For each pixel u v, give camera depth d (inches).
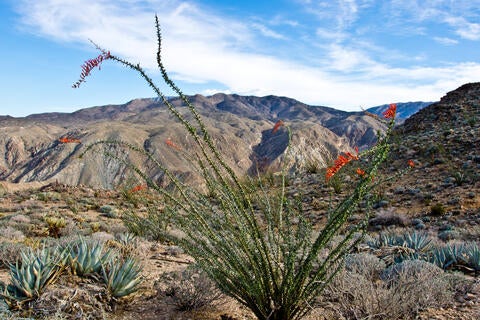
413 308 189.6
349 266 256.4
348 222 522.9
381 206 573.6
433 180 633.0
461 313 190.2
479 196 537.0
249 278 172.7
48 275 212.4
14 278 206.2
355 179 568.4
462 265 282.8
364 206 582.6
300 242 172.9
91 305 200.5
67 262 241.3
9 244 309.4
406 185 634.8
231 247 174.6
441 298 202.5
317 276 168.6
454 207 520.7
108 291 212.8
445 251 302.2
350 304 187.6
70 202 896.9
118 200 935.7
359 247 328.2
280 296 171.8
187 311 206.1
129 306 212.1
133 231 438.9
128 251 322.0
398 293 191.8
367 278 239.0
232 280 178.7
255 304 177.2
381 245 348.5
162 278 255.4
